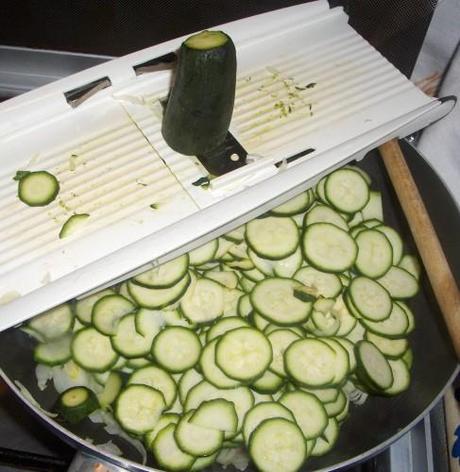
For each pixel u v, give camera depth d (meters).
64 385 0.50
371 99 0.47
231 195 0.41
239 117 0.45
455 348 0.42
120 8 0.56
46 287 0.38
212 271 0.55
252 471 0.47
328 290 0.55
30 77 0.60
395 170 0.49
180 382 0.51
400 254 0.58
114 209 0.41
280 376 0.52
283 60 0.49
